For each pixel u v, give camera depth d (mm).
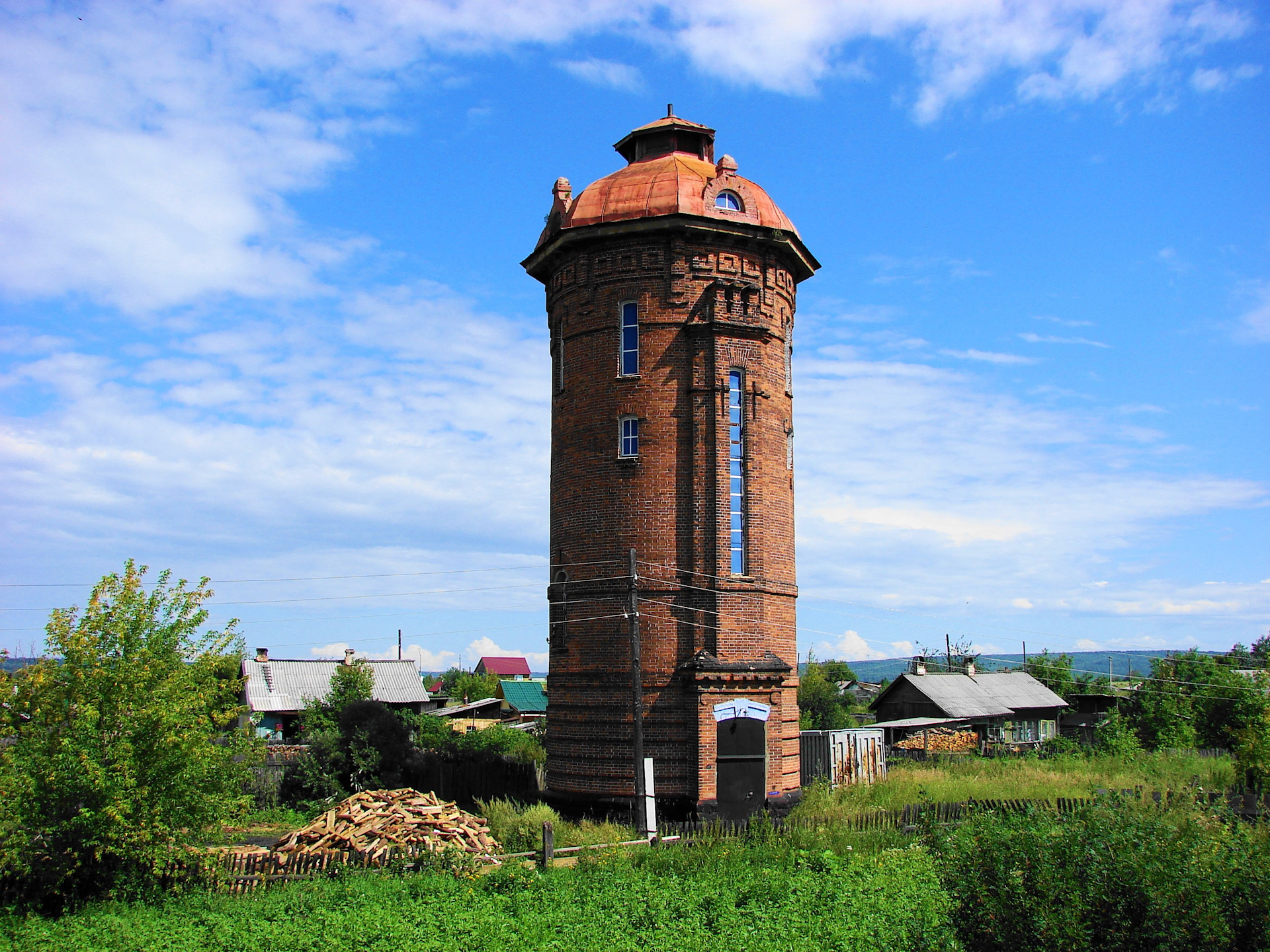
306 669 73125
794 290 34625
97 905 18609
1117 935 10484
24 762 18750
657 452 30594
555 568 32469
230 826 21734
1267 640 84062
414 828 24281
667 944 15039
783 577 31984
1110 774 37312
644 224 30969
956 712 60500
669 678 29500
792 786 31000
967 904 11383
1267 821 14453
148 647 20141
